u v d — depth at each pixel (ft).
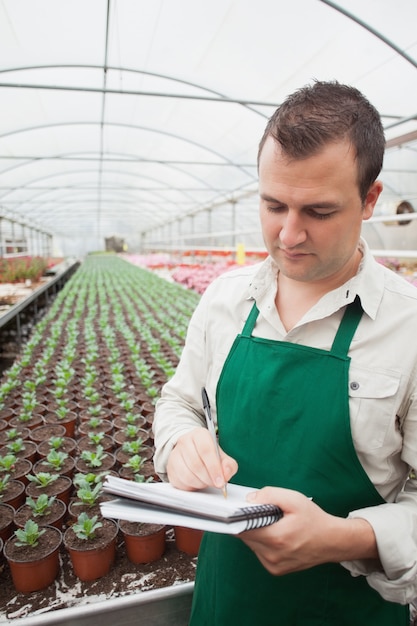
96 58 17.22
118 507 2.80
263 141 3.01
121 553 6.52
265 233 3.18
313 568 3.65
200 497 2.96
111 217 101.30
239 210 53.72
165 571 6.18
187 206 64.28
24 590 5.75
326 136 2.62
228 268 33.42
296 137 2.64
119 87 20.68
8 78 19.08
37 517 6.82
